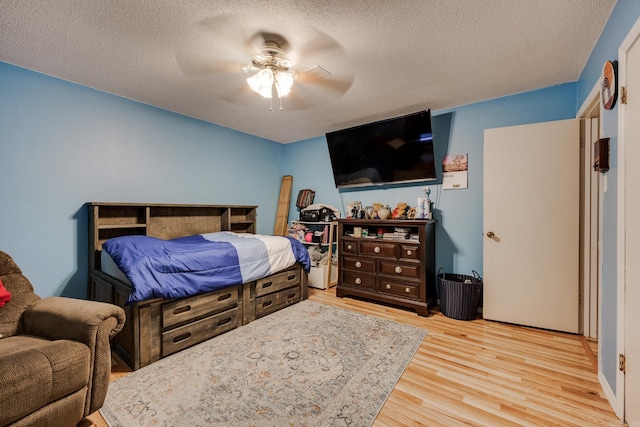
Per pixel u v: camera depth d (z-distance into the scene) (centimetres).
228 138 379
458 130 306
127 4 152
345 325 254
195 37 183
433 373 180
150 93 270
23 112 220
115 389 163
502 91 269
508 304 260
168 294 196
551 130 242
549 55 205
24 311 164
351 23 169
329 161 415
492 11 158
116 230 270
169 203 301
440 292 288
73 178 246
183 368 185
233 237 304
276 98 282
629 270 134
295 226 422
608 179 158
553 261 243
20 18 162
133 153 285
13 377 107
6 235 214
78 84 248
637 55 127
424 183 331
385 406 150
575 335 236
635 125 129
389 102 295
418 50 198
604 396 157
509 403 152
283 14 161
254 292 266
